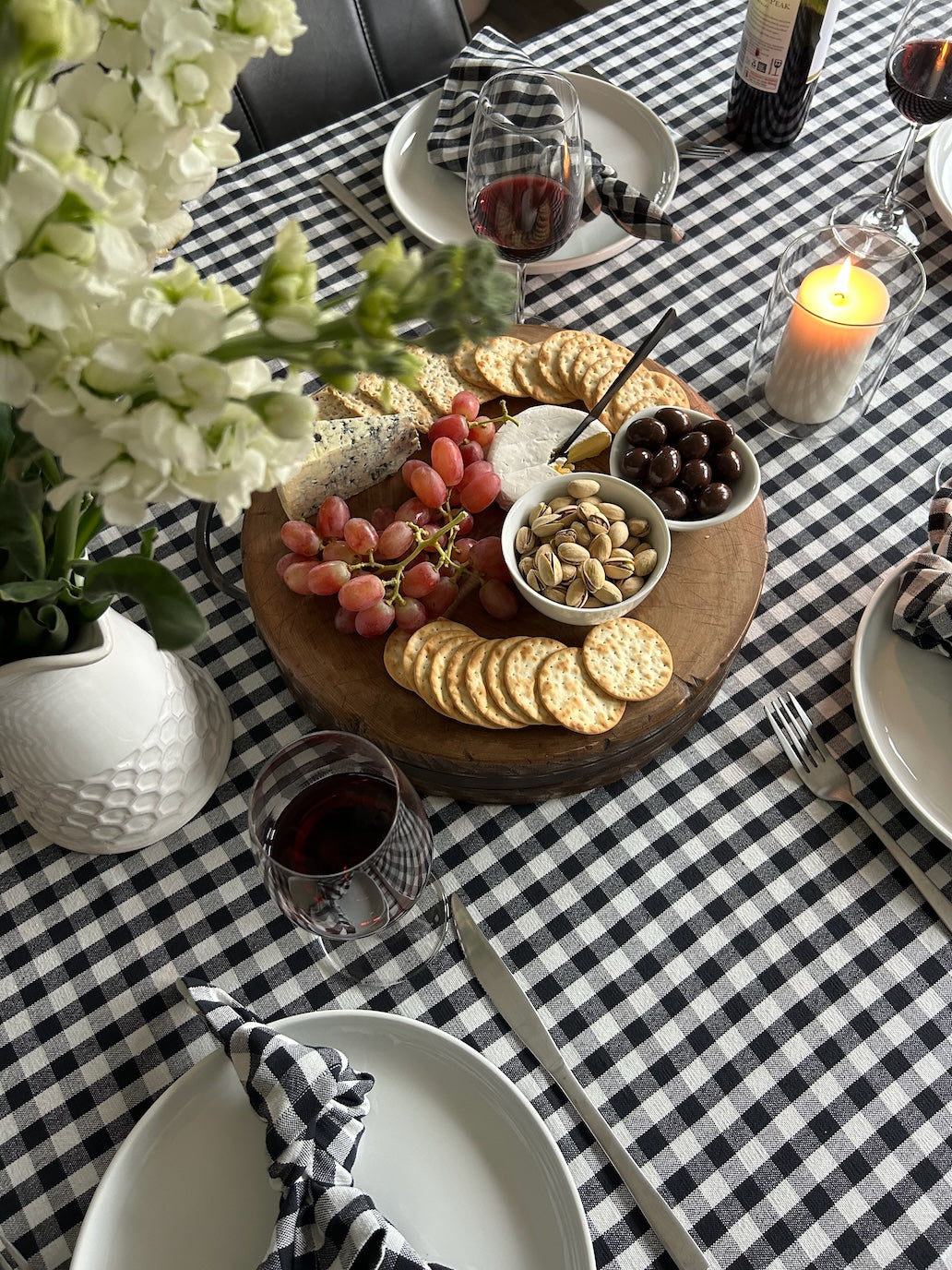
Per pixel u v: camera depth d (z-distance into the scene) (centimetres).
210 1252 75
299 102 172
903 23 123
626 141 146
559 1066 85
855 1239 78
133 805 90
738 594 100
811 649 108
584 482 96
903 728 99
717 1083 85
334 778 84
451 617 99
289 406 43
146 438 40
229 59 43
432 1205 76
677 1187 80
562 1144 82
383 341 41
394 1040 81
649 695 92
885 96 153
